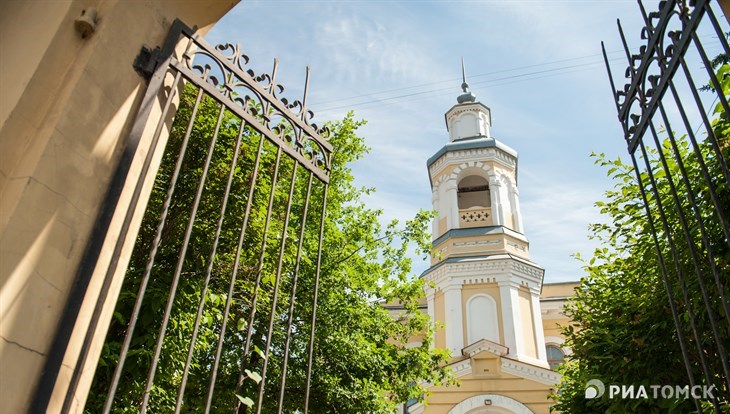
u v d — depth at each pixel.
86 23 2.76
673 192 3.34
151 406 6.31
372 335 12.27
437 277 23.48
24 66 2.60
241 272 7.61
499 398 19.83
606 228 9.81
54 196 2.41
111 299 2.71
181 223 6.88
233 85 3.51
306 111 4.02
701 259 6.77
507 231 23.89
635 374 7.83
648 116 3.62
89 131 2.63
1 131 2.36
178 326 6.20
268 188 7.38
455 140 27.84
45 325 2.29
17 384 2.14
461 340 21.45
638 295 8.68
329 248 11.62
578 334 10.95
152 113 3.04
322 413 10.05
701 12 2.98
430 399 20.30
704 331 6.96
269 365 9.41
